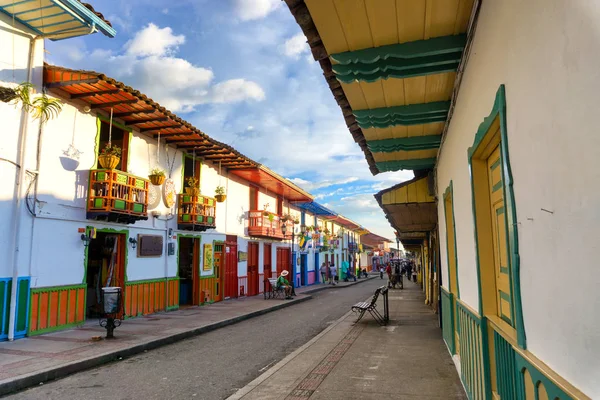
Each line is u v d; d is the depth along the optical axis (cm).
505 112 254
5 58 916
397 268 2912
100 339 938
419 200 947
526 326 235
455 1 338
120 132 1302
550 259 191
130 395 602
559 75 170
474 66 357
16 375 647
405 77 449
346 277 4188
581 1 146
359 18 363
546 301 199
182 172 1588
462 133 447
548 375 190
